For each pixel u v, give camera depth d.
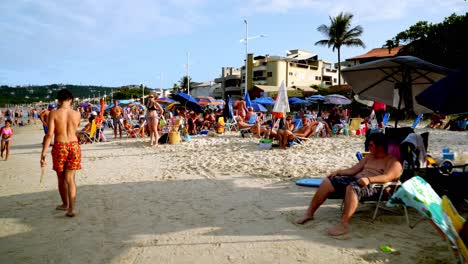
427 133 5.16
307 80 59.44
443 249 3.35
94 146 13.11
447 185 4.29
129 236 3.84
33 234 3.95
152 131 12.41
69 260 3.27
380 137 4.35
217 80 71.44
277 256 3.27
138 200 5.30
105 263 3.20
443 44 25.80
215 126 17.61
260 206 4.88
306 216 4.20
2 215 4.65
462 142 12.05
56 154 4.43
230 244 3.57
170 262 3.18
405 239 3.61
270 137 12.73
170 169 7.86
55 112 4.42
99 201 5.27
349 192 3.85
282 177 6.75
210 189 5.91
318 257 3.22
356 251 3.34
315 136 14.89
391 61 5.66
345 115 19.75
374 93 6.96
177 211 4.71
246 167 7.81
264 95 46.72
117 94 98.94
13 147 14.00
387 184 3.96
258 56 63.16
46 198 5.51
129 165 8.54
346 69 6.43
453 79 3.32
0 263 3.22
